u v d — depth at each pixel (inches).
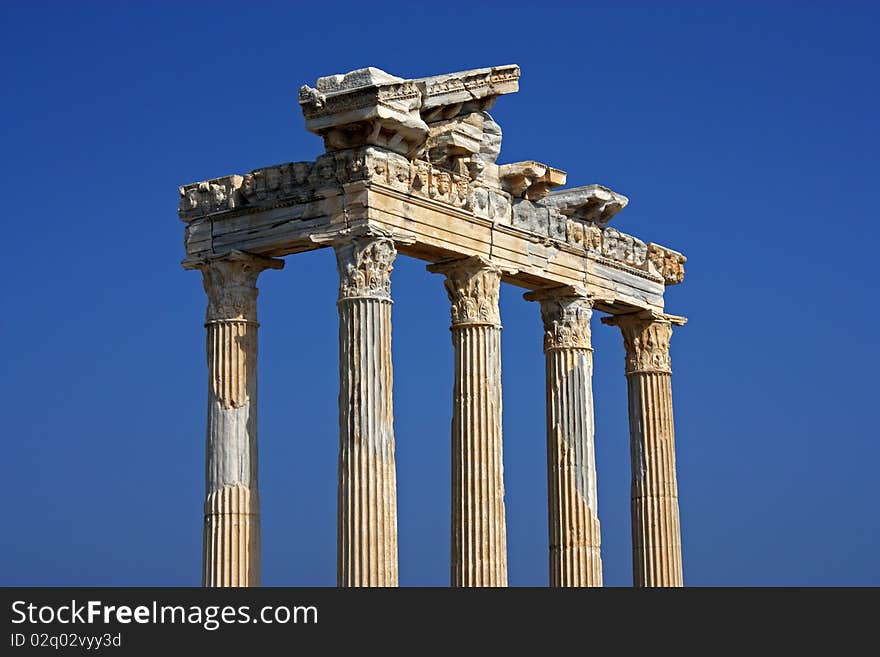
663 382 2822.3
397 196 2316.7
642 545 2785.4
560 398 2620.6
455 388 2438.5
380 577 2235.5
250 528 2377.0
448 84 2359.7
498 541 2406.5
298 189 2357.3
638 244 2778.1
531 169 2513.5
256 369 2426.2
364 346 2266.2
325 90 2281.0
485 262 2443.4
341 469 2260.1
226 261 2413.9
